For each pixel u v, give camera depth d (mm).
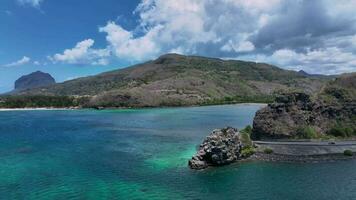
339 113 98375
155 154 81562
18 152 84500
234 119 166500
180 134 114438
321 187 56906
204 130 124500
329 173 64562
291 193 54250
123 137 108625
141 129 129000
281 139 89438
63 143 97625
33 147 91250
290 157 75000
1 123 154500
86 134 116250
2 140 103062
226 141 71688
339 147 81875
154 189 56250
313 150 79500
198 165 68312
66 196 53094
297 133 90000
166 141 100062
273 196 52969
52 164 72375
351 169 67188
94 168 69062
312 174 63969
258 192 54750
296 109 93875
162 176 63344
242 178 61844
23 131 125000
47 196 53094
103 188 56781
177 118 174500
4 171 66875
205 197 52594
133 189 56250
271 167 68562
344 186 57344
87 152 84438
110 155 80812
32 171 66875
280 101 94500
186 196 53062
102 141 100938
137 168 69000
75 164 72312
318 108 97188
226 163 70875
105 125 144000
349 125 96312
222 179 61281
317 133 92250
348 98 101688
